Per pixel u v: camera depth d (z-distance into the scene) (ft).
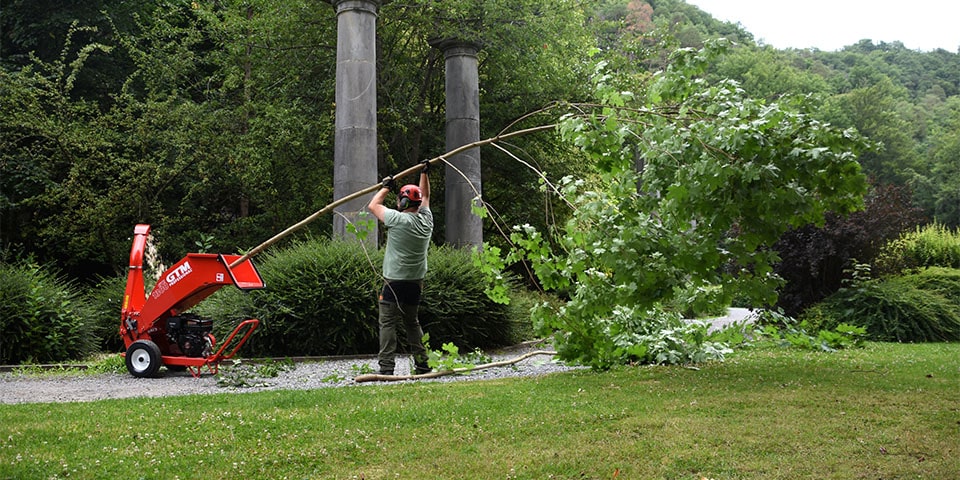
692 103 21.36
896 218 46.16
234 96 69.67
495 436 14.84
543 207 71.26
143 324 27.63
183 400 19.26
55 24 68.44
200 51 78.69
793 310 45.73
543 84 70.74
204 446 14.14
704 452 13.37
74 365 33.40
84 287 59.77
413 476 12.44
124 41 66.39
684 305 23.24
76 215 58.44
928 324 38.88
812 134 18.93
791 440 14.14
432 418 16.43
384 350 25.88
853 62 302.45
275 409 17.78
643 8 164.25
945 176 219.82
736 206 18.88
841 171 19.12
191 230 64.69
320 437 14.89
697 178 18.93
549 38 66.18
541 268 22.98
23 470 12.41
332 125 60.70
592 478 12.24
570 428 15.33
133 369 27.12
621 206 20.75
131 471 12.54
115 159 59.36
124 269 61.41
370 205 25.58
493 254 24.34
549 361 30.83
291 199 65.10
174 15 76.48
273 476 12.52
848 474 12.23
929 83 299.17
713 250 19.74
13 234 62.03
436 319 37.68
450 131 54.34
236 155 59.47
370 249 37.55
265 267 36.63
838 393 18.75
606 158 21.84
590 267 22.48
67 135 58.44
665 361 25.90
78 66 61.46
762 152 18.78
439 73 73.10
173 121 63.31
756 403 17.49
